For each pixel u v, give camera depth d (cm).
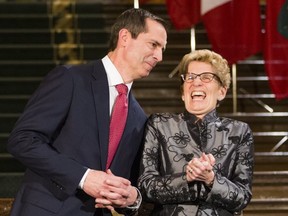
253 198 707
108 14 971
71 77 347
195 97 346
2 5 970
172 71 875
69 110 344
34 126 336
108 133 348
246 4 754
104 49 908
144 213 371
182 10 773
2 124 805
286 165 761
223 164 339
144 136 355
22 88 855
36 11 975
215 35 755
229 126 348
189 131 345
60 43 928
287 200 700
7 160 755
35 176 350
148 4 951
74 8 973
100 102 348
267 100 845
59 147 344
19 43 923
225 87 353
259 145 793
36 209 341
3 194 690
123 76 354
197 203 333
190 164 321
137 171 364
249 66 878
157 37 347
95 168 345
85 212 344
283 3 743
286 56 745
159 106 840
